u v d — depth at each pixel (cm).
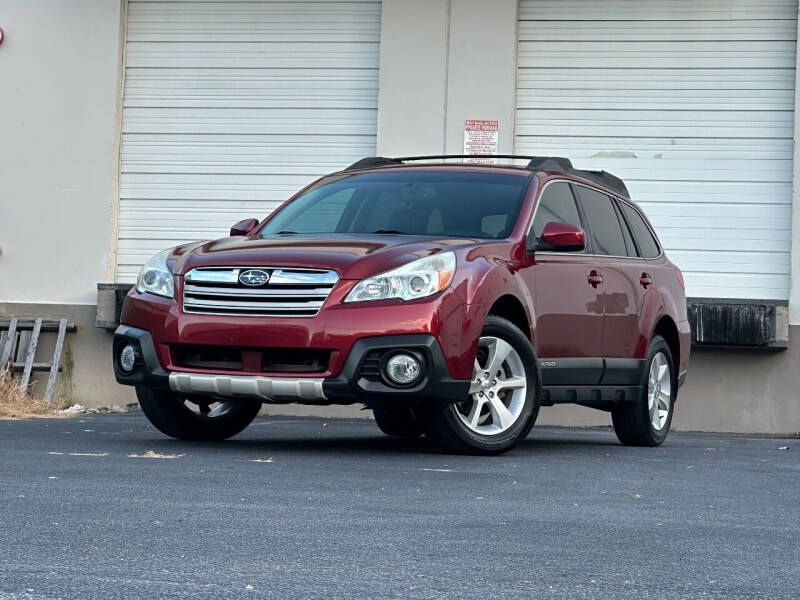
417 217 809
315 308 692
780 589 358
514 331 741
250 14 1475
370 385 688
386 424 952
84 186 1466
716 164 1403
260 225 849
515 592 341
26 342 1423
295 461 670
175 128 1483
